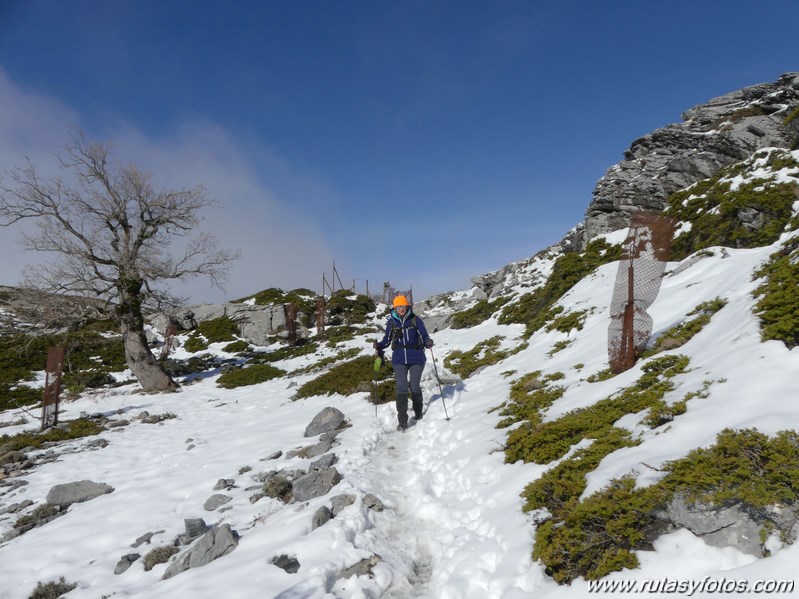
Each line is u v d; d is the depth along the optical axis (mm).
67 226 19000
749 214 12828
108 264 19812
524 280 24469
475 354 15164
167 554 5246
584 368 8516
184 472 8258
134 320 19859
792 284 6016
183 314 32719
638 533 3338
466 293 31062
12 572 5320
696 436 4164
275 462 7934
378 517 5398
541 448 5477
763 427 3742
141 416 14344
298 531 4996
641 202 20141
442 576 4145
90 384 20609
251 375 20375
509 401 8328
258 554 4695
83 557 5520
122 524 6254
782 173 13945
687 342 7051
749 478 3277
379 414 9539
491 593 3658
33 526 6742
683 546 3145
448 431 7746
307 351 25016
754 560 2869
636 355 7492
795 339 4953
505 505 4812
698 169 19219
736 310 6672
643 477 3879
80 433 12508
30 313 19016
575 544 3596
